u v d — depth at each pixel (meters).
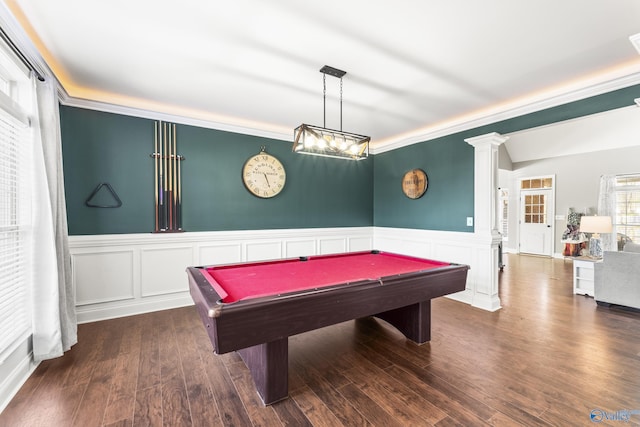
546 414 1.65
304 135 2.25
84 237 3.09
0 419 1.64
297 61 2.41
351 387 1.95
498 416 1.65
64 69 2.54
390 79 2.72
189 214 3.73
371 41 2.13
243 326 1.50
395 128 4.30
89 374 2.09
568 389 1.88
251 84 2.84
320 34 2.05
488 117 3.54
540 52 2.26
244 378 2.06
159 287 3.51
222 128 3.92
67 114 3.05
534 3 1.73
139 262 3.39
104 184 3.23
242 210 4.11
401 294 2.12
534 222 7.62
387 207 5.16
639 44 1.81
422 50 2.24
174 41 2.13
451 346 2.51
